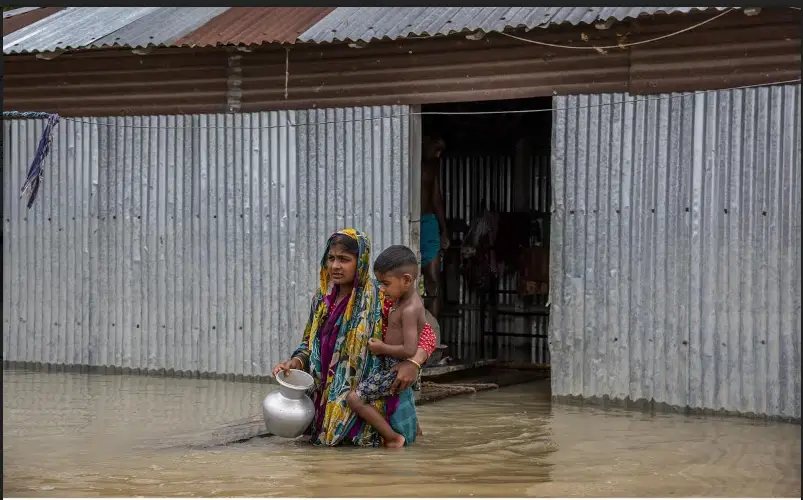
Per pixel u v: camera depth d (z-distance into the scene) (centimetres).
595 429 708
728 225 779
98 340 1041
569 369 837
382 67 920
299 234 955
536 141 1215
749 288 770
